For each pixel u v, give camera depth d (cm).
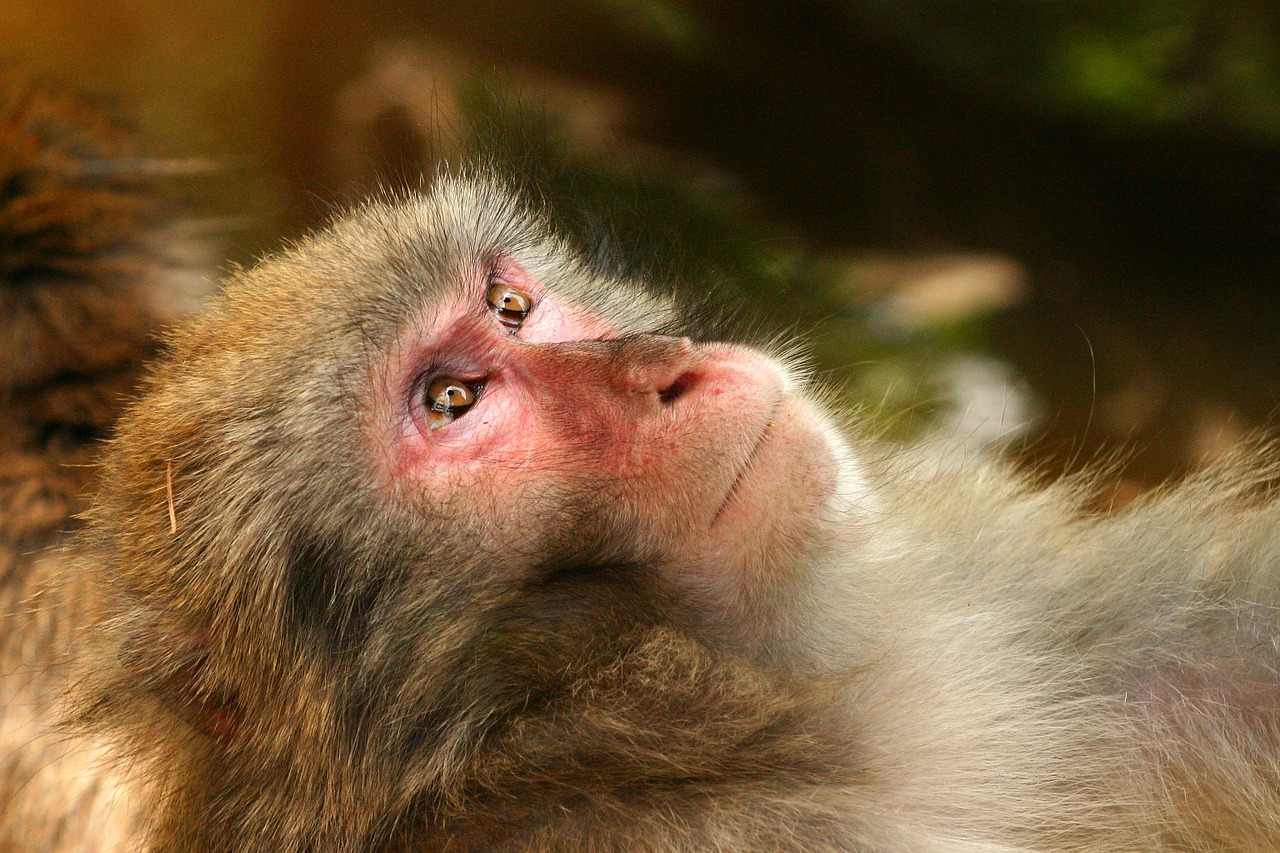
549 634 662
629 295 845
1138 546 816
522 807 647
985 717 719
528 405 667
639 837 636
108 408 1005
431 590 655
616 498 654
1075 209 1480
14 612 934
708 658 668
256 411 671
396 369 666
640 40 1423
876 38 1472
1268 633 755
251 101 1203
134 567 694
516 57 1392
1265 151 1430
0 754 900
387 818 657
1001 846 677
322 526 656
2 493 968
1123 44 1495
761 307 914
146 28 1155
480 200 786
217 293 836
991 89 1493
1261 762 736
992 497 861
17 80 1075
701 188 1455
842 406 859
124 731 713
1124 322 1430
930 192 1504
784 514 661
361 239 723
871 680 693
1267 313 1398
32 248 1022
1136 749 744
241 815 673
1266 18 1465
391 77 1281
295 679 659
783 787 658
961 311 1485
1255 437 895
